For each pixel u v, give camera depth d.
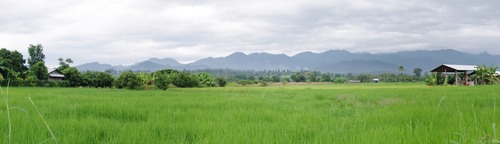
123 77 55.09
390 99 18.38
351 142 5.51
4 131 6.27
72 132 6.36
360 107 14.35
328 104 16.55
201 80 80.31
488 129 5.93
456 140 5.30
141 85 55.91
